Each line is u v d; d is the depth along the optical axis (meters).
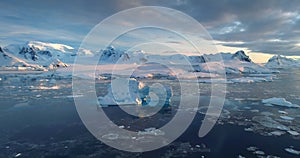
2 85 43.50
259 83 46.91
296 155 11.47
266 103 24.45
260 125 16.41
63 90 35.47
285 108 21.98
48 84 44.91
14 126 16.31
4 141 13.44
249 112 20.34
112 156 11.41
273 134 14.52
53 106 23.05
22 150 12.14
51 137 14.05
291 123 16.84
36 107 22.62
